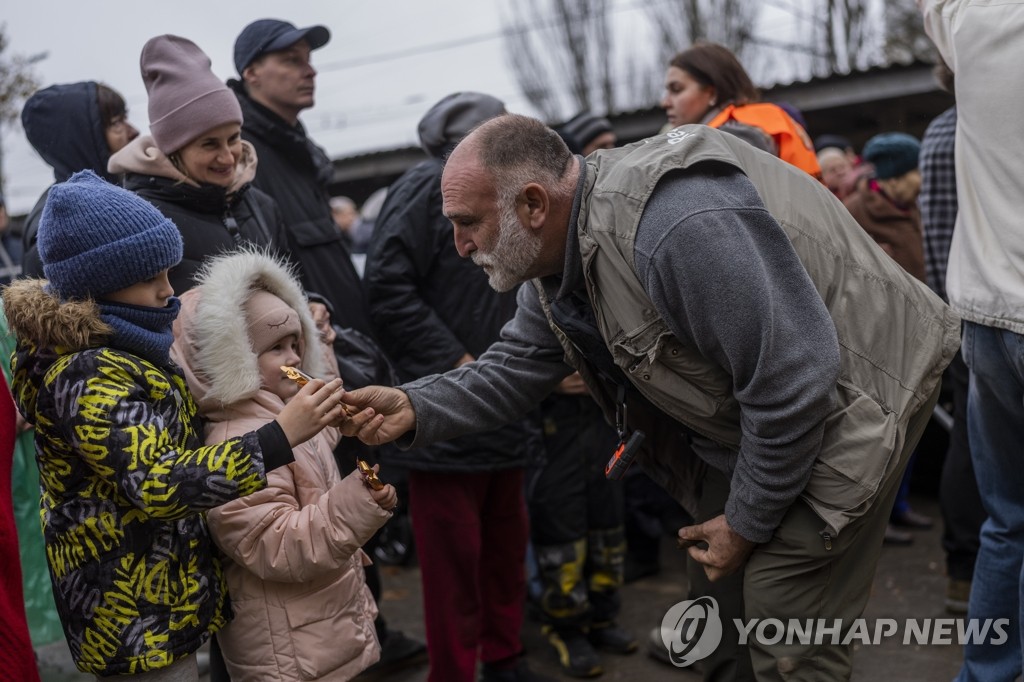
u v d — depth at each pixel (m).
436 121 3.19
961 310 2.41
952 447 3.51
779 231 1.84
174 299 1.97
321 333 2.41
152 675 1.89
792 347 1.80
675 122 3.52
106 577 1.84
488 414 2.28
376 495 1.97
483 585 3.15
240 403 2.05
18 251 4.47
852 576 2.09
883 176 4.25
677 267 1.80
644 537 4.18
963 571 3.52
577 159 2.01
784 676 2.04
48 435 1.82
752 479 1.92
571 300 2.10
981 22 2.21
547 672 3.39
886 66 8.35
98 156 2.86
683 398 2.00
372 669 3.38
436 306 3.07
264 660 2.02
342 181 13.07
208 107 2.47
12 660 1.91
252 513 1.96
